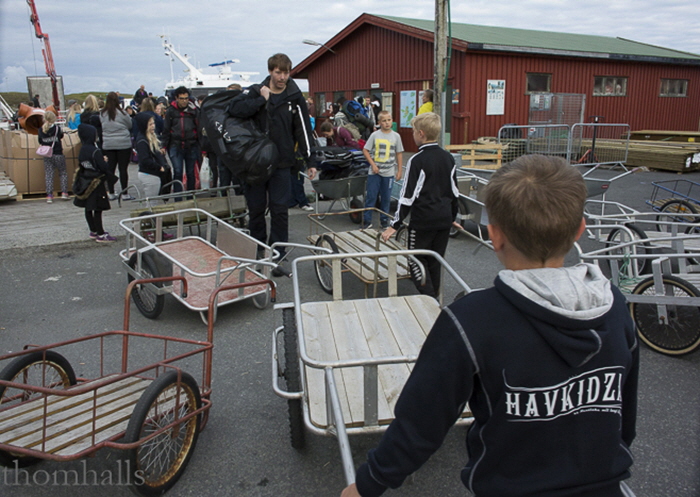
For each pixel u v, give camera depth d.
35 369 3.88
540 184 1.31
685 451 3.12
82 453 2.48
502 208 1.34
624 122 19.98
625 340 1.35
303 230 8.34
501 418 1.29
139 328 4.95
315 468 3.04
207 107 6.12
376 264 4.59
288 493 2.85
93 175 7.30
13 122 19.70
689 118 22.22
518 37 18.97
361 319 3.54
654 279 4.20
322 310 3.65
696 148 13.66
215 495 2.83
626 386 1.45
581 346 1.25
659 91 20.81
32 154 10.82
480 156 10.18
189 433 2.97
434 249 4.62
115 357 4.39
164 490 2.81
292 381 2.98
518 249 1.36
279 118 6.08
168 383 2.75
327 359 3.07
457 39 15.51
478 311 1.30
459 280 3.37
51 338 4.76
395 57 18.12
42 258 7.01
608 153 14.63
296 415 3.02
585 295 1.29
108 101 10.10
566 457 1.30
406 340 3.28
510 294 1.29
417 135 4.43
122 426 2.77
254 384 3.94
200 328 4.94
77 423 2.77
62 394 2.42
